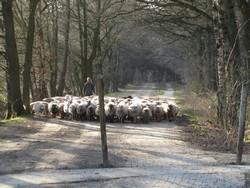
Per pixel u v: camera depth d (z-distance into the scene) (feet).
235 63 62.54
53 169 37.35
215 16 67.31
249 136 53.01
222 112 63.05
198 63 160.97
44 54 129.80
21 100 83.46
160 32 138.41
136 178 33.94
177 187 31.63
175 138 55.98
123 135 58.39
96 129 64.90
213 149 47.83
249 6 64.18
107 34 159.63
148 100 85.15
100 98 38.37
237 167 37.99
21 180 33.47
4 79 126.52
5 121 73.97
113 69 231.50
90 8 148.66
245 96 39.55
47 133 60.18
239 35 63.36
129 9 111.55
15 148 47.21
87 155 43.16
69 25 143.95
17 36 122.52
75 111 75.92
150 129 65.57
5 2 81.71
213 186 31.89
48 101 87.40
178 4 93.20
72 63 178.19
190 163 39.96
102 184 32.40
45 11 134.10
